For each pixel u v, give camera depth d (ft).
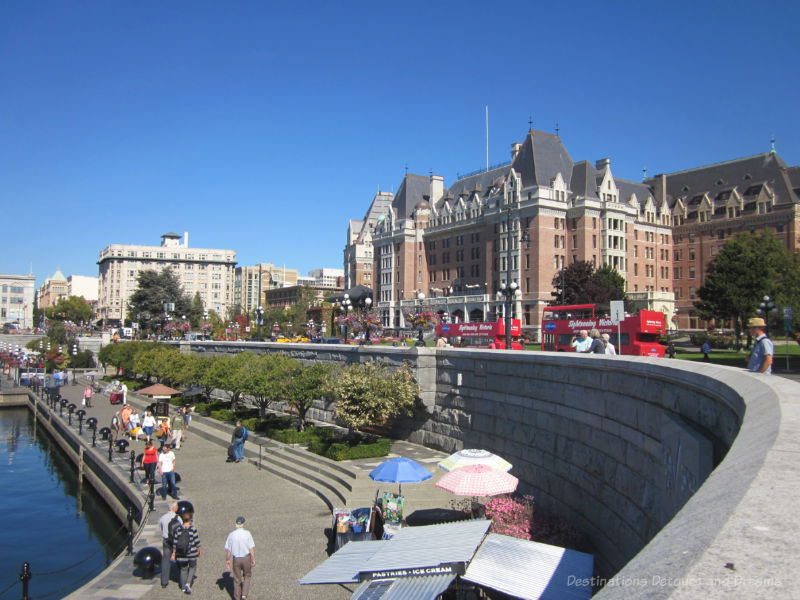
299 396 107.96
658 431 41.32
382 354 101.91
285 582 51.78
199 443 122.01
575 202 318.04
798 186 340.59
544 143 334.44
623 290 273.13
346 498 71.31
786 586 7.10
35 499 116.47
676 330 296.51
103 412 175.83
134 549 61.67
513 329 162.30
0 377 338.95
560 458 61.05
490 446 77.05
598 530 52.42
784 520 9.21
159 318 384.68
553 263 314.35
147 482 88.79
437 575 31.73
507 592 31.07
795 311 196.03
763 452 13.29
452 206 385.70
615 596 8.21
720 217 355.97
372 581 32.30
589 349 72.90
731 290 219.82
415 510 65.46
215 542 62.69
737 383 27.07
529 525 53.47
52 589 74.38
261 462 98.73
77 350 339.36
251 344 170.09
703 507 11.04
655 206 371.97
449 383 88.07
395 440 102.89
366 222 583.17
